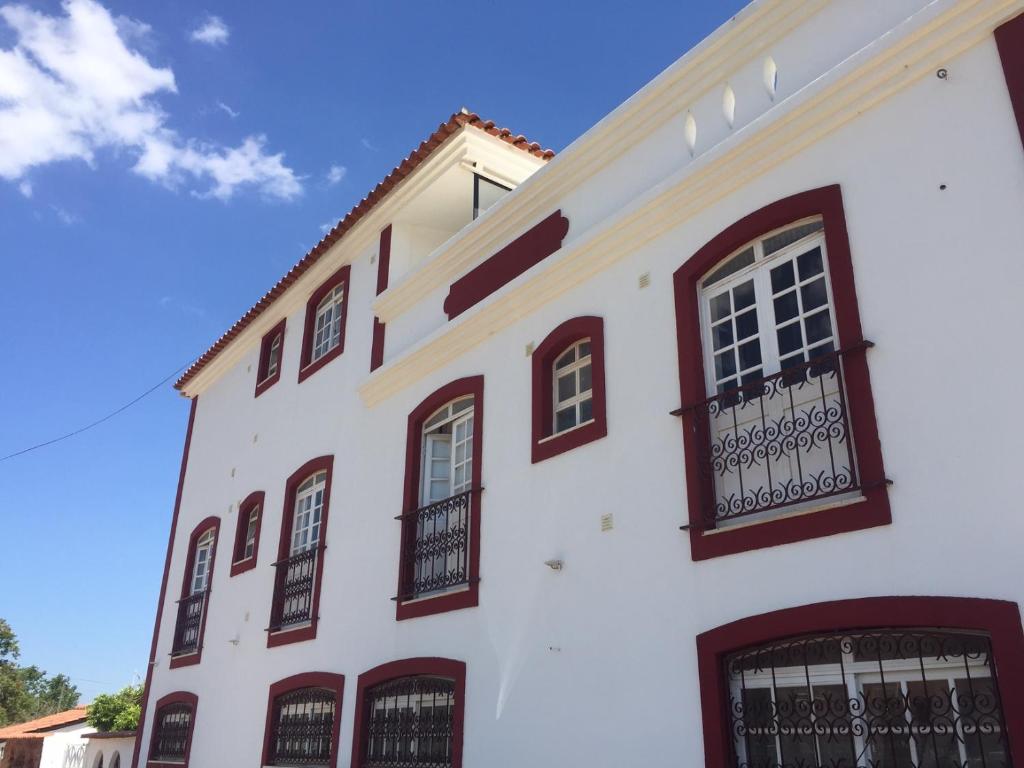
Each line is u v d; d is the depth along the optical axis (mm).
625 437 8000
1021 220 5766
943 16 6391
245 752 12281
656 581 7297
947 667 5547
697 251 7887
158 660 16078
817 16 7668
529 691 8133
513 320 9898
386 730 9875
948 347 5910
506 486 9219
